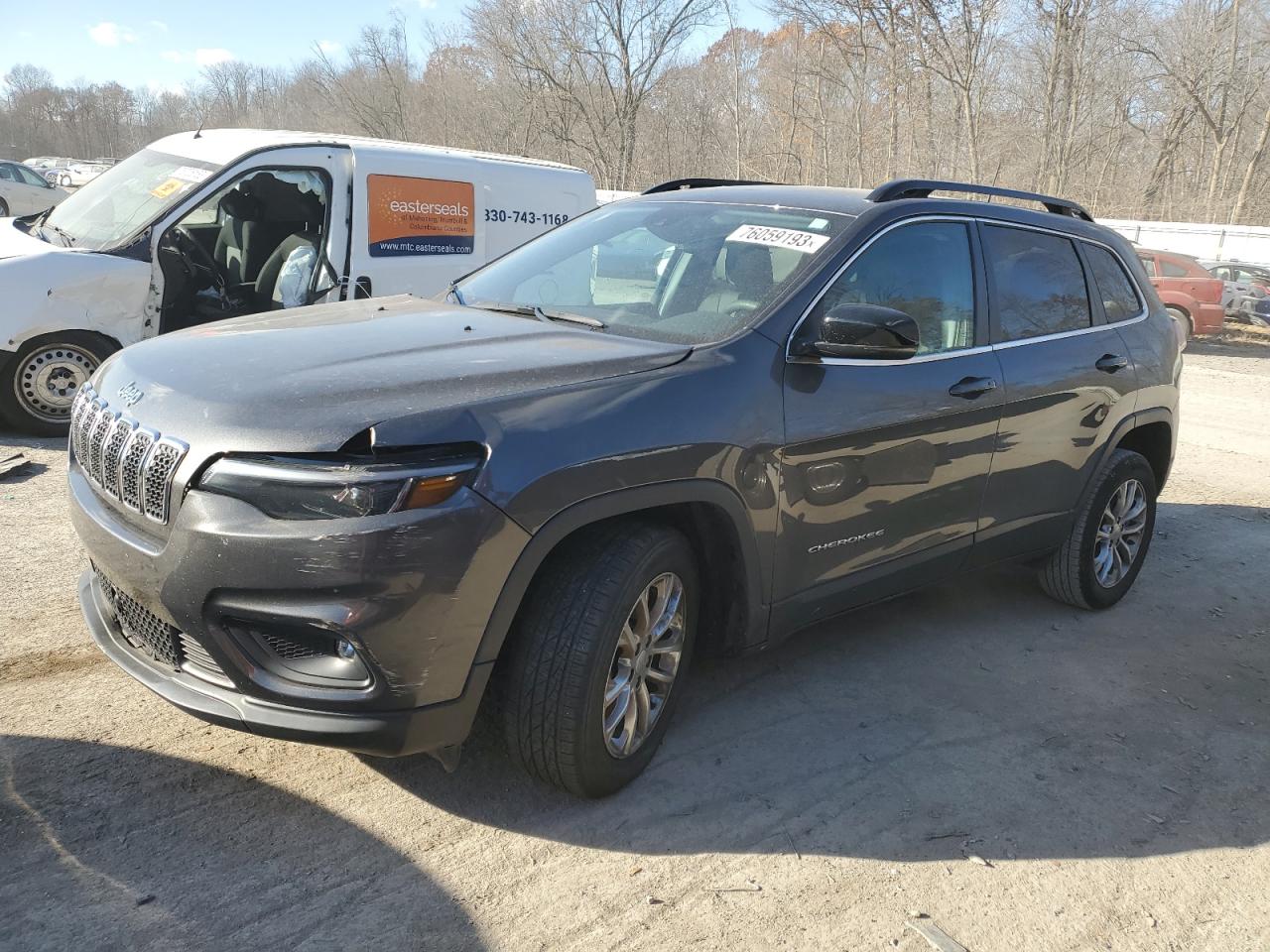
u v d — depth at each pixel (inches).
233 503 97.4
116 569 106.4
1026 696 159.9
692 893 106.7
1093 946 104.7
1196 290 765.3
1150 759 143.6
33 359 258.5
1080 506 186.5
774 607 132.6
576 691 109.8
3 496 216.2
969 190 167.0
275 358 113.9
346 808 115.6
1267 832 127.5
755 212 154.9
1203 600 212.1
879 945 101.7
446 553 97.7
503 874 107.1
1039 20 1218.6
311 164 272.2
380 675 98.4
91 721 129.3
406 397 103.3
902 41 1183.6
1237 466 346.3
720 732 139.9
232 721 100.5
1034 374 165.5
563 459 104.9
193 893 100.0
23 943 91.7
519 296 152.7
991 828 123.2
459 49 1617.9
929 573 157.8
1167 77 1438.2
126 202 280.2
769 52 1485.0
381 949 95.1
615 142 1512.1
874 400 137.9
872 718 147.8
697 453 116.6
